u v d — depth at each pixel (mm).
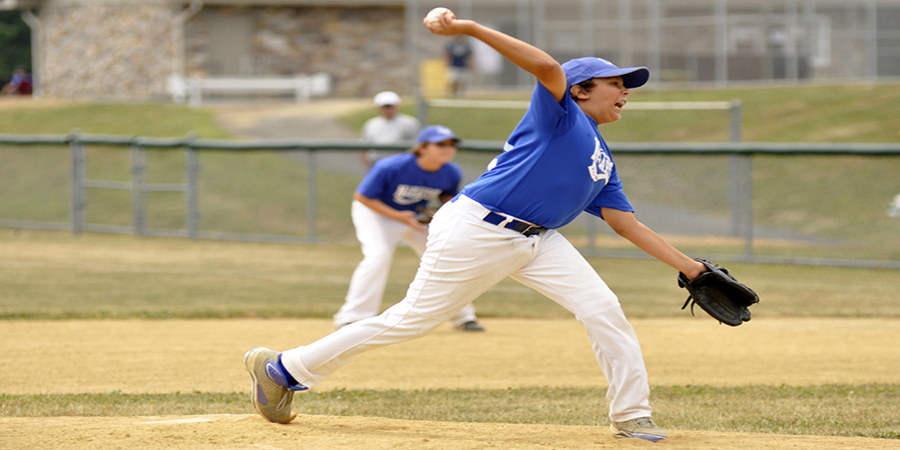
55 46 96750
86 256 40219
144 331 23906
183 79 89000
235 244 46094
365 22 95062
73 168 49062
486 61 80750
